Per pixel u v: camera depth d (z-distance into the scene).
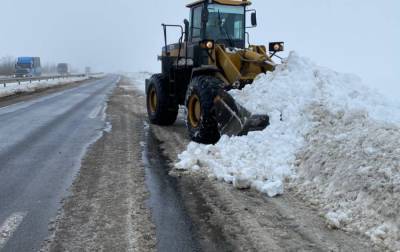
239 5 8.84
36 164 6.02
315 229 3.81
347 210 4.02
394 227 3.57
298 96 6.32
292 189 4.81
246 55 7.81
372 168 4.21
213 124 7.14
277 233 3.72
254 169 5.18
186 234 3.70
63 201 4.48
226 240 3.59
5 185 5.03
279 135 5.81
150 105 10.56
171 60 9.54
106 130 9.12
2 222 3.91
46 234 3.66
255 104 6.29
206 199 4.59
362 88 6.94
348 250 3.41
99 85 34.12
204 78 7.50
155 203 4.46
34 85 27.62
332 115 5.69
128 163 6.14
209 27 8.68
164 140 8.04
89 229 3.77
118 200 4.54
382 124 5.02
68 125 9.75
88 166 5.94
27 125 9.63
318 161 4.89
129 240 3.55
